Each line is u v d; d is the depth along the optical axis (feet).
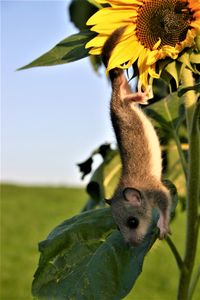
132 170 2.68
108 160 3.05
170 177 3.08
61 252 2.32
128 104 2.60
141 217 2.59
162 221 2.37
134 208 2.62
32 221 10.29
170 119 2.69
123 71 2.53
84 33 2.21
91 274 2.23
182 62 2.05
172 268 7.46
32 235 9.30
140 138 2.64
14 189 13.87
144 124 2.63
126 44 2.13
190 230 2.35
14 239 8.95
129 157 2.68
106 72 2.12
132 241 2.26
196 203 2.35
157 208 2.54
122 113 2.61
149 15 2.12
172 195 2.57
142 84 2.13
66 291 2.23
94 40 2.12
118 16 2.12
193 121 2.26
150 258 7.82
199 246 8.00
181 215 9.52
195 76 2.23
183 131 2.94
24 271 7.48
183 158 2.50
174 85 2.18
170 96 2.74
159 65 2.09
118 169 3.04
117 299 2.16
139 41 2.13
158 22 2.11
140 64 2.12
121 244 2.28
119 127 2.66
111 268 2.23
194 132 2.29
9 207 11.43
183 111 2.66
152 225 2.47
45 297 2.25
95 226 2.35
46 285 2.27
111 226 2.35
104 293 2.19
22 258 8.02
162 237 2.31
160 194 2.57
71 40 2.19
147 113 2.75
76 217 2.40
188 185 2.35
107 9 2.12
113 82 2.55
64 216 10.69
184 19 2.08
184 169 2.46
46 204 11.94
